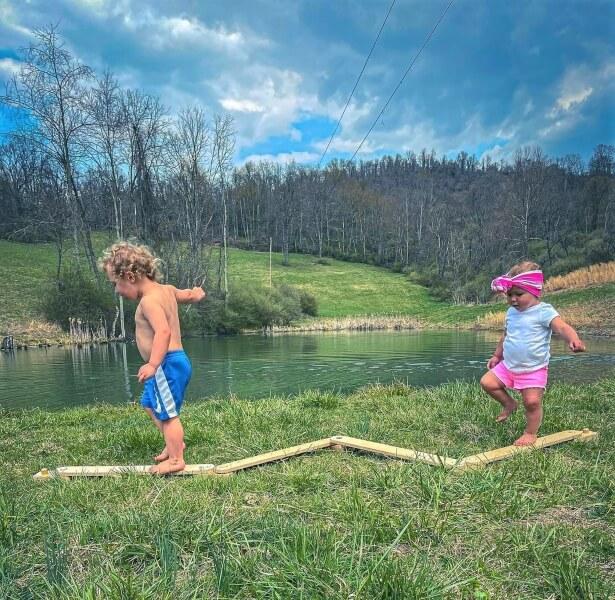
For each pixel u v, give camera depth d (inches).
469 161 4584.2
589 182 2522.1
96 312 1001.5
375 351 784.9
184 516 106.7
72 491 129.6
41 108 1053.8
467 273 2301.9
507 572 84.0
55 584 78.2
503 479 122.0
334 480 134.4
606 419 202.2
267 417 225.8
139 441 188.2
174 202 1439.5
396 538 89.6
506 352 171.3
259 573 81.0
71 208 1208.2
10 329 947.3
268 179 3501.5
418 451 154.6
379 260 3179.1
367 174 4463.6
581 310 1106.7
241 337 1165.7
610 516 105.6
